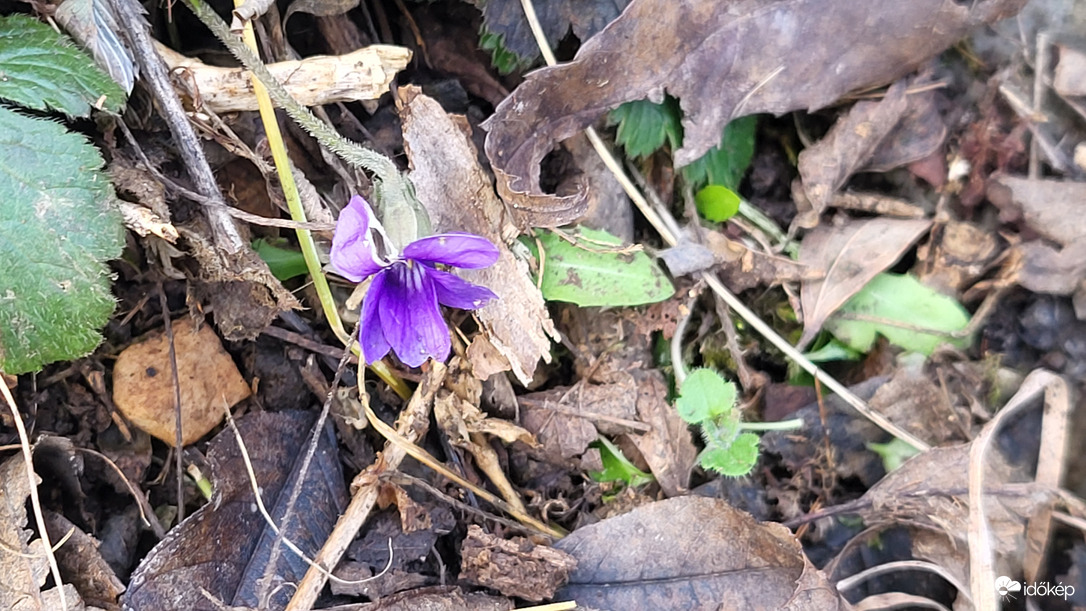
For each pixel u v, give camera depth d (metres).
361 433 0.12
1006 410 0.12
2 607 0.10
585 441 0.13
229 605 0.11
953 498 0.12
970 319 0.13
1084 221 0.13
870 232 0.13
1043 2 0.13
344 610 0.11
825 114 0.14
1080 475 0.12
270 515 0.11
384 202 0.11
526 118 0.12
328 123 0.12
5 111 0.10
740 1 0.12
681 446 0.13
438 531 0.12
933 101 0.13
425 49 0.13
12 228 0.10
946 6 0.12
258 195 0.12
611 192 0.13
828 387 0.13
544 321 0.12
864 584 0.12
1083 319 0.13
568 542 0.12
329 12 0.12
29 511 0.11
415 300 0.11
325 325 0.13
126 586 0.11
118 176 0.11
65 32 0.11
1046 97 0.13
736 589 0.12
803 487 0.13
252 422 0.12
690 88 0.13
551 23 0.13
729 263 0.13
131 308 0.12
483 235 0.12
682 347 0.14
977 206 0.13
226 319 0.12
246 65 0.10
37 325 0.10
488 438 0.13
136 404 0.12
